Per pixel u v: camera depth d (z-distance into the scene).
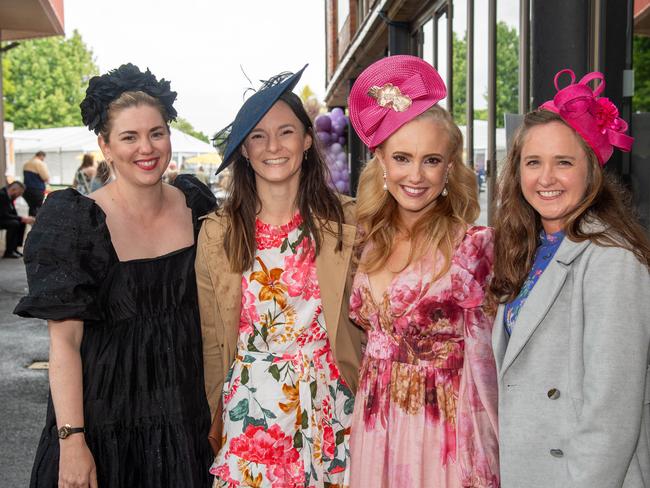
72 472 1.87
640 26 4.13
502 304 1.84
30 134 26.44
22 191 11.79
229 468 2.08
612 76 3.21
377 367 2.05
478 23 5.26
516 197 1.81
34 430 3.83
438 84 1.99
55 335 1.90
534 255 1.80
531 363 1.67
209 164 24.39
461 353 1.98
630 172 3.25
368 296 2.07
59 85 42.59
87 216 1.94
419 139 1.94
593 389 1.49
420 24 7.84
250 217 2.13
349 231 2.14
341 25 16.31
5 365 5.18
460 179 2.05
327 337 2.17
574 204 1.66
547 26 3.23
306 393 2.09
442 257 1.97
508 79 4.54
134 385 1.99
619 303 1.51
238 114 2.06
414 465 1.93
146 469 2.00
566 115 1.64
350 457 2.11
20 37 14.56
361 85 2.05
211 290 2.16
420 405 1.95
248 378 2.12
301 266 2.13
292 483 2.06
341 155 10.87
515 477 1.66
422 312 1.96
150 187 2.05
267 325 2.13
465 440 1.89
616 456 1.47
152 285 2.03
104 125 1.97
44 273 1.86
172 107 2.06
